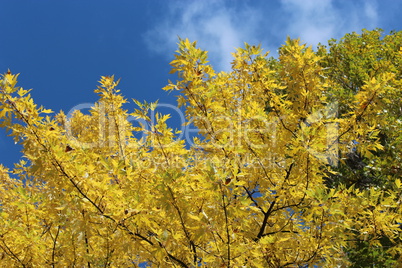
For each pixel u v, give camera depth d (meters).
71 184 3.17
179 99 3.95
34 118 3.16
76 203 3.12
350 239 4.34
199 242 3.71
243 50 4.64
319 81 4.32
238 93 5.05
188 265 3.79
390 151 7.05
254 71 4.58
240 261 3.32
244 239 3.98
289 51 4.27
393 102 7.30
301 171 4.04
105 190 3.16
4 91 3.10
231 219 3.25
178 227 3.57
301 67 4.18
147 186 3.69
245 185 4.38
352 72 10.85
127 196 3.40
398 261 4.60
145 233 3.60
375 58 11.37
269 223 4.66
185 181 3.32
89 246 3.88
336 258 3.91
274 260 3.51
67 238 3.61
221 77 4.82
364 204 4.30
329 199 3.87
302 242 3.73
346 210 4.34
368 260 5.36
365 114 4.10
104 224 3.30
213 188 2.92
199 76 3.85
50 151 3.08
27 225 3.77
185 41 3.82
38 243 3.66
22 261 3.82
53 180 3.15
